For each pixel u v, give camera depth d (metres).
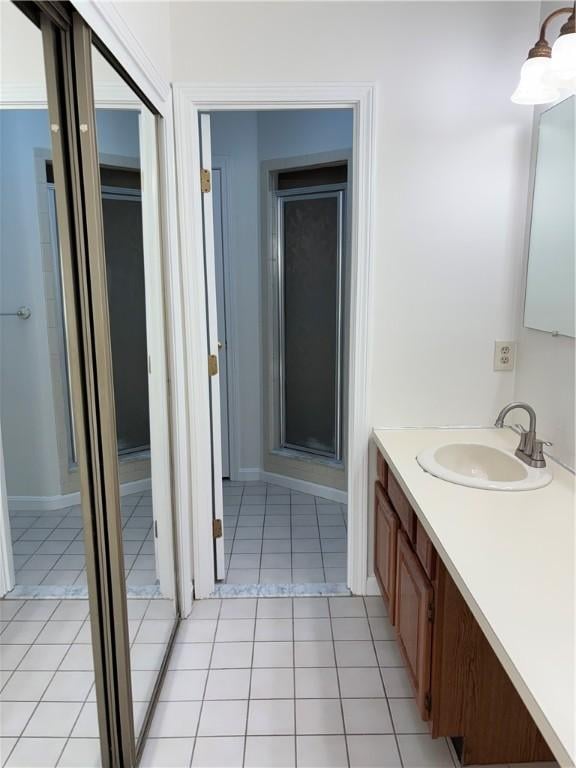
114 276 1.68
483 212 2.20
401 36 2.09
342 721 1.83
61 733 1.74
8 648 2.05
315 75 2.10
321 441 3.65
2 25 1.29
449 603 1.55
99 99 1.42
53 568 2.20
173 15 2.05
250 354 3.73
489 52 2.09
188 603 2.39
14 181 1.89
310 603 2.47
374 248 2.22
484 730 1.63
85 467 1.43
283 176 3.52
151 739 1.76
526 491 1.67
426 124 2.14
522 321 2.24
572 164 1.82
